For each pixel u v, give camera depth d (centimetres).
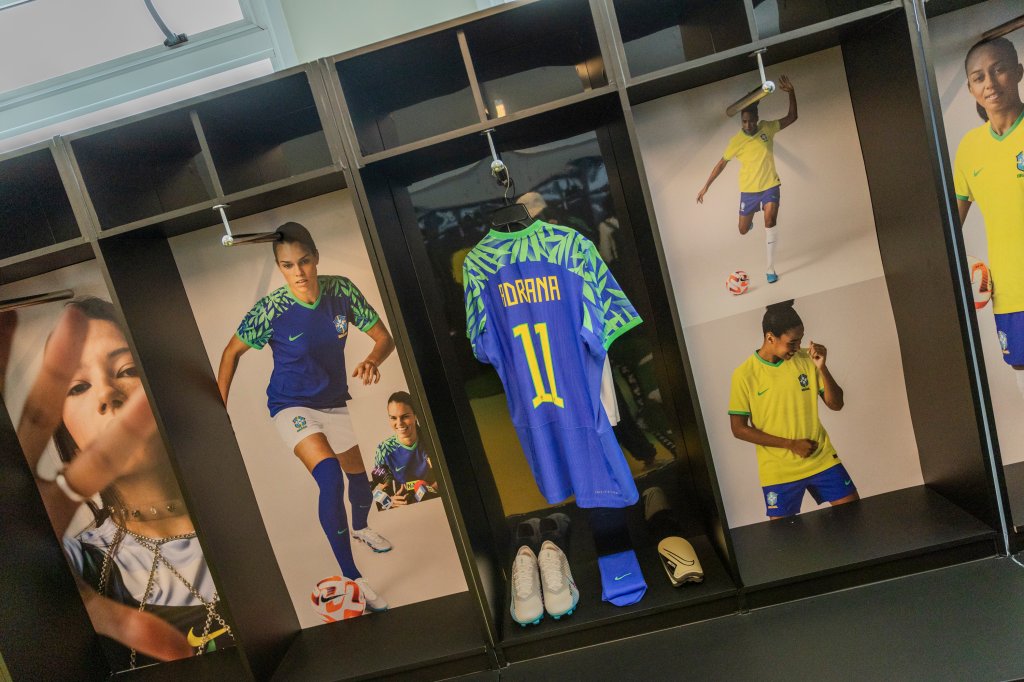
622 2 166
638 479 196
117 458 196
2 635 166
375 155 151
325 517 198
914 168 157
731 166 181
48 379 193
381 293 154
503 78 179
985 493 162
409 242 186
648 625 169
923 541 164
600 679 155
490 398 193
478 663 169
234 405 193
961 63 175
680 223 184
